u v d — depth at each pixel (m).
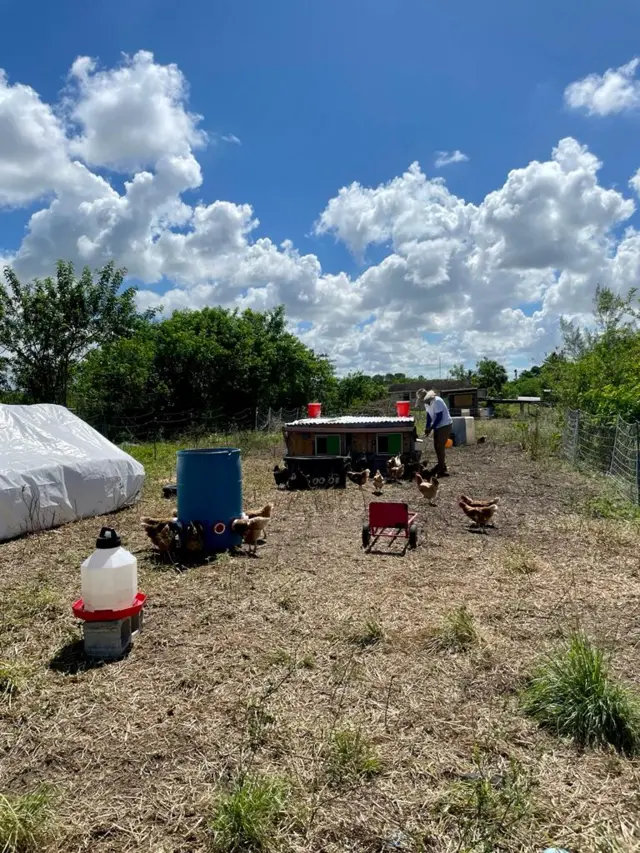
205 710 3.52
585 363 16.86
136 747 3.16
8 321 22.95
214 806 2.69
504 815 2.56
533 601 5.24
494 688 3.71
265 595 5.54
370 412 35.16
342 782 2.84
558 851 2.37
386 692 3.68
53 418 10.27
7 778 2.93
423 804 2.68
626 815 2.60
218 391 29.23
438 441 13.13
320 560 6.72
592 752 3.05
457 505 9.89
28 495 8.30
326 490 11.55
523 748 3.10
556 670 3.55
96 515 9.53
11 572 6.51
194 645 4.45
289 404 33.16
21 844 2.47
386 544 7.45
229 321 31.06
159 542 6.61
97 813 2.67
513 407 50.06
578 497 10.17
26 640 4.59
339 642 4.45
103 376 24.66
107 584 4.29
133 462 10.51
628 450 10.73
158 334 28.42
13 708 3.58
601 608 5.04
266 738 3.20
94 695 3.71
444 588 5.67
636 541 7.14
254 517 7.39
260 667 4.06
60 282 23.64
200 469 7.02
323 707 3.52
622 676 3.79
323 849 2.44
